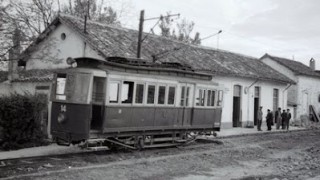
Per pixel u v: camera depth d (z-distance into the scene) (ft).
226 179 41.73
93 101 52.80
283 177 44.91
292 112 145.69
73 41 80.38
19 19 64.59
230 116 104.83
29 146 57.98
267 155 62.44
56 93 53.16
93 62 53.42
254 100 118.73
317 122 153.07
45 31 81.92
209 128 72.54
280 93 130.41
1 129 55.52
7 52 62.54
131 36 92.73
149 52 86.99
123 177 39.96
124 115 55.06
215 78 98.63
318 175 47.34
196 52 107.04
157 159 51.90
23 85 76.84
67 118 51.44
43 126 63.72
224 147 68.69
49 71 75.77
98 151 56.08
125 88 55.36
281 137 93.61
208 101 71.26
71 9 126.62
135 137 58.03
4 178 36.52
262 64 135.13
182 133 66.64
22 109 56.75
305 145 79.20
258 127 105.40
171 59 89.45
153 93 59.72
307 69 162.20
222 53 120.47
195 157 55.52
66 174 39.42
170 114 63.05
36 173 39.01
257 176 44.39
